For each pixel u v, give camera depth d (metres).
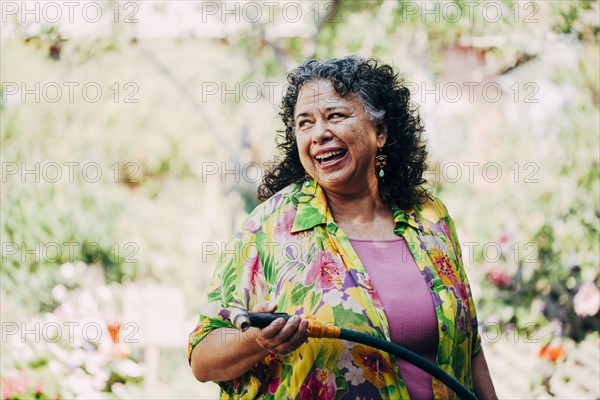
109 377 7.18
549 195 7.68
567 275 7.54
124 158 9.33
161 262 9.28
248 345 2.76
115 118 9.10
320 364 2.82
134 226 9.20
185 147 9.51
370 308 2.87
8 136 8.72
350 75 3.02
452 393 2.96
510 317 7.57
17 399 6.46
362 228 3.08
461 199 7.99
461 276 3.19
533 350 7.46
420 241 3.08
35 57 8.85
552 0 7.65
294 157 3.23
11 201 8.27
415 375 2.91
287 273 2.90
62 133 8.91
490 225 7.83
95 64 9.06
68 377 6.76
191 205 9.73
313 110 2.99
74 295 8.24
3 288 7.98
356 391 2.82
